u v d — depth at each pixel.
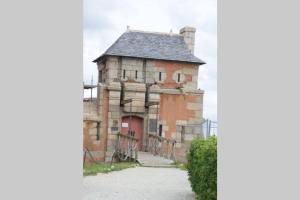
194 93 32.25
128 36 33.66
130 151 27.61
